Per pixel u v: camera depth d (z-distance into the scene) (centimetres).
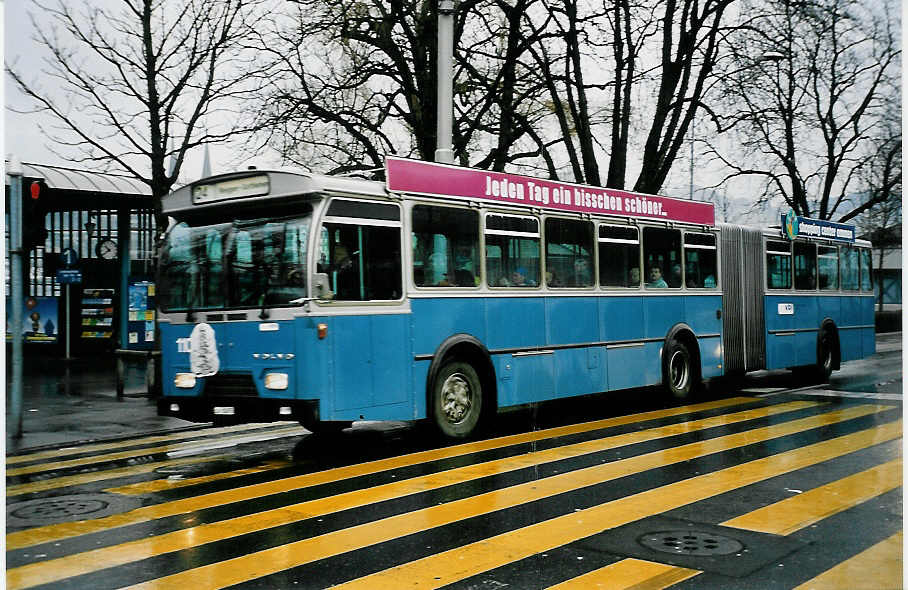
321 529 639
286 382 907
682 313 1480
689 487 772
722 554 564
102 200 2453
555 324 1223
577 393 1254
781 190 2795
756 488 766
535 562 550
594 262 1304
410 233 1016
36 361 2412
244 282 950
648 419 1254
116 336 2559
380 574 528
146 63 1537
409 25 1900
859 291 2058
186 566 551
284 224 930
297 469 899
